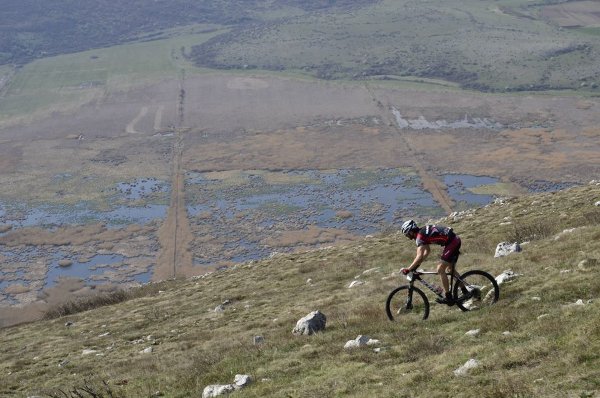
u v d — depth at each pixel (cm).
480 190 12475
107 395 1708
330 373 1402
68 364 2384
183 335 2569
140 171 15150
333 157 15238
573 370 1055
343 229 10819
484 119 18238
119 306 3956
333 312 2150
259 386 1420
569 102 19575
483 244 3041
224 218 11762
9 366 2572
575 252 2014
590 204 3488
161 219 11962
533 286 1706
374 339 1605
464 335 1424
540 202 4075
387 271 2938
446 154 14950
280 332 2016
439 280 2273
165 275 9594
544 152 14738
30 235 11575
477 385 1109
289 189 13175
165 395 1591
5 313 8600
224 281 4100
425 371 1248
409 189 12675
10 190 14362
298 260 4247
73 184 14538
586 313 1309
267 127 18512
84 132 19188
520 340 1282
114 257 10419
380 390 1215
